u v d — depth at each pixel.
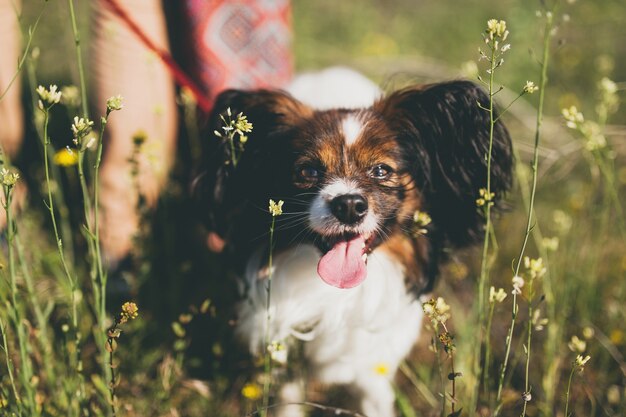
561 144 0.90
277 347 0.57
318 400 0.68
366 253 0.62
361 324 0.65
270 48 0.76
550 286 0.66
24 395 0.60
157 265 0.75
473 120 0.63
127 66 0.71
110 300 0.74
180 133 0.84
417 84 0.67
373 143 0.62
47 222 0.83
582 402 0.65
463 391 0.64
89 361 0.67
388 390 0.66
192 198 0.68
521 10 1.23
